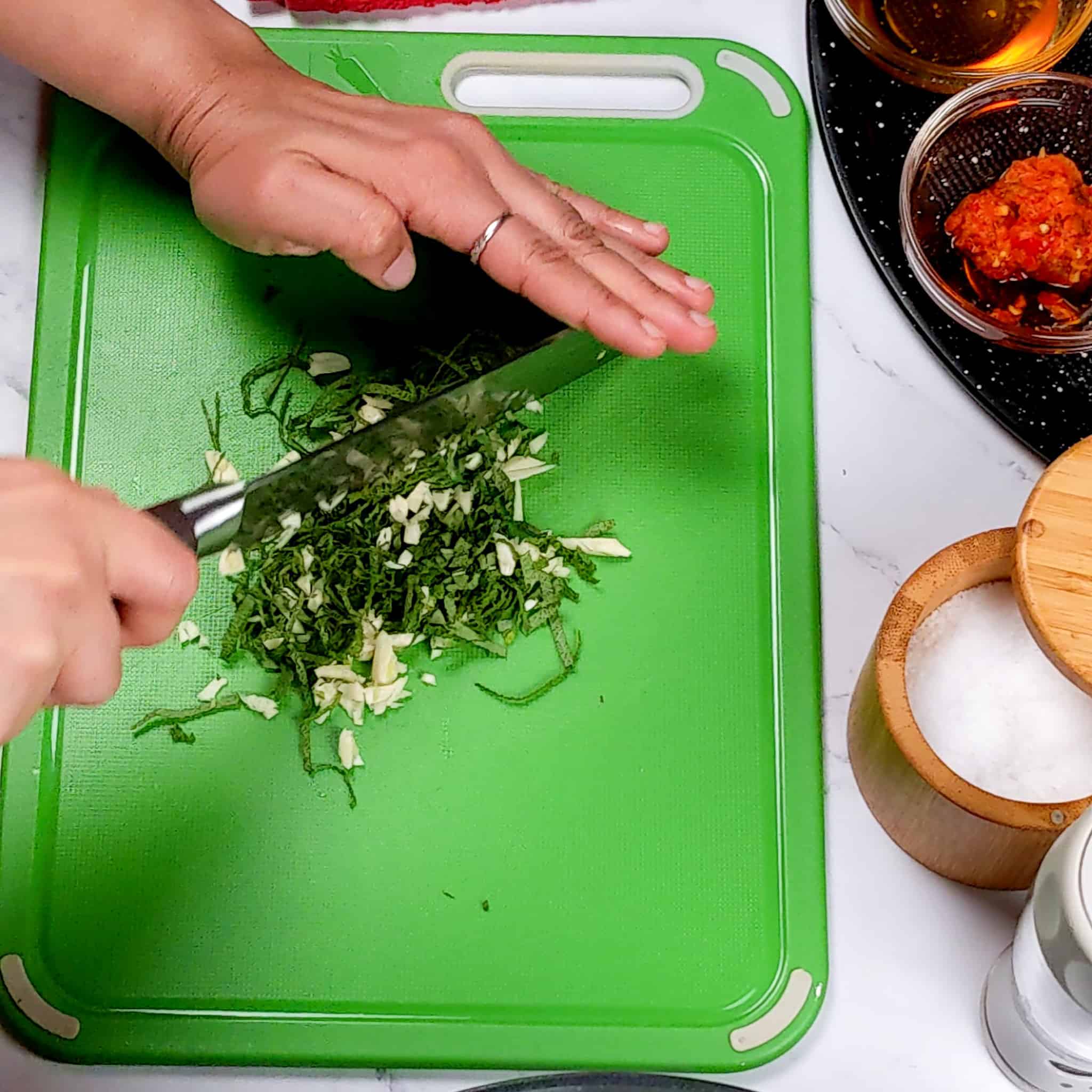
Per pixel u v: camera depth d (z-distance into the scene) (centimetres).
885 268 124
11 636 73
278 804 116
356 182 103
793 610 119
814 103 128
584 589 120
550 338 112
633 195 128
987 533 100
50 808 115
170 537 82
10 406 125
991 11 129
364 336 124
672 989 113
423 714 117
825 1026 113
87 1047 111
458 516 120
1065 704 105
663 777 117
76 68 109
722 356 125
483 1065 111
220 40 111
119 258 124
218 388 123
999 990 106
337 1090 112
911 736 98
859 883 116
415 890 114
